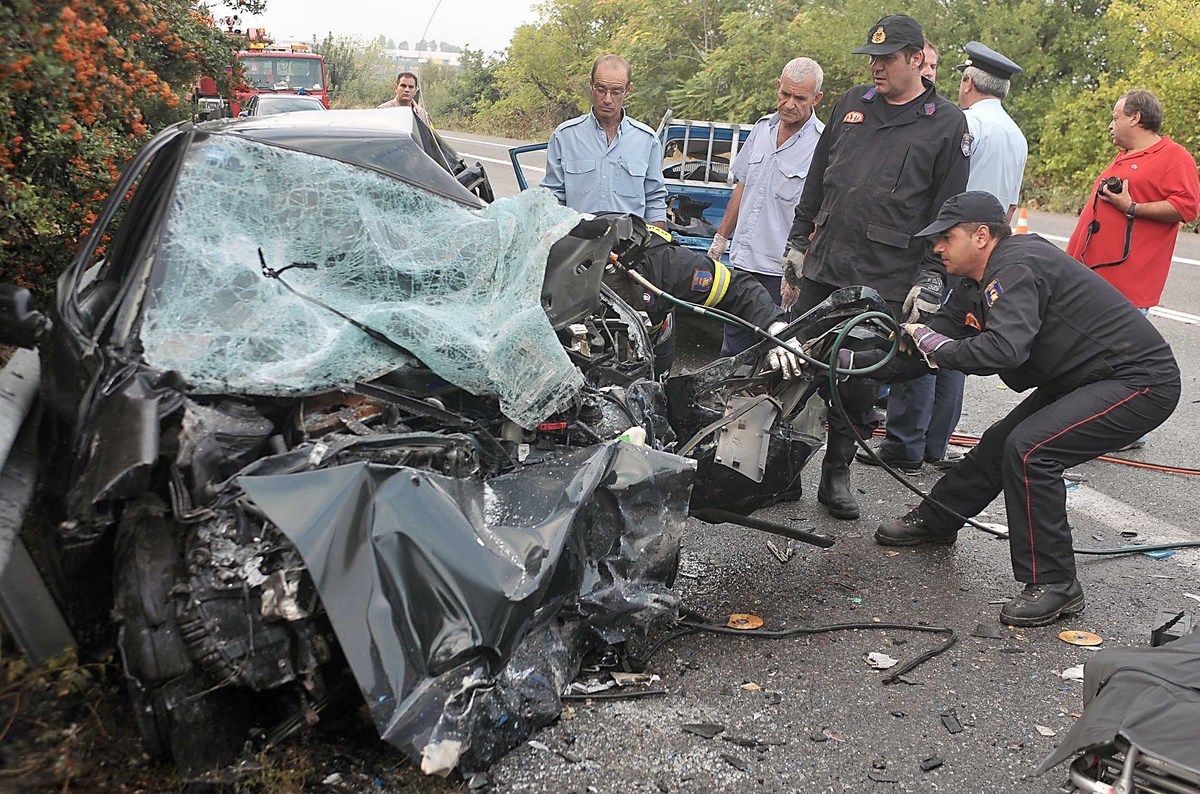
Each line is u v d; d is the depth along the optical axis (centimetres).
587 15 3102
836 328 398
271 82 1961
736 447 382
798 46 1958
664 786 277
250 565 255
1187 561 461
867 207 482
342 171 381
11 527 269
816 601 404
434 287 361
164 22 618
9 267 496
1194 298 1030
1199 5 1694
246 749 262
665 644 359
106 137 520
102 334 308
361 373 309
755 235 596
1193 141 1673
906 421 555
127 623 251
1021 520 395
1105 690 226
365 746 279
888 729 313
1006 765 297
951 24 2020
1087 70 2036
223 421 280
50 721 262
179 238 339
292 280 343
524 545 273
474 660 257
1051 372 401
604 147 576
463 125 3712
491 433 330
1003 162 555
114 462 248
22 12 362
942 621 391
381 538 254
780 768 289
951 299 432
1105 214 615
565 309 362
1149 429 391
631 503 317
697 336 849
